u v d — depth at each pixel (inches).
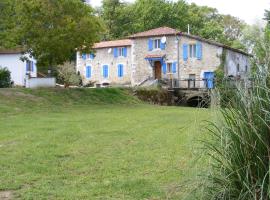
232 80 181.3
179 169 314.2
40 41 994.1
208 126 187.5
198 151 190.9
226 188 169.9
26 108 814.5
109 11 2541.8
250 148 164.4
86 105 984.9
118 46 1833.2
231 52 1627.7
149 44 1695.4
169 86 1491.1
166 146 414.3
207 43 1589.6
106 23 2506.2
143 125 595.8
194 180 188.5
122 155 369.4
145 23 2440.9
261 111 164.2
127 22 2554.1
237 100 171.6
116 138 464.8
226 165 171.8
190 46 1626.5
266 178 159.9
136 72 1724.9
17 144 413.1
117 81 1843.0
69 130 518.9
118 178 290.7
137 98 1245.1
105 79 1876.2
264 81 167.6
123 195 252.4
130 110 895.1
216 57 1573.6
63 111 819.4
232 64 1617.9
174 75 1646.2
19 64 1496.1
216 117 177.9
